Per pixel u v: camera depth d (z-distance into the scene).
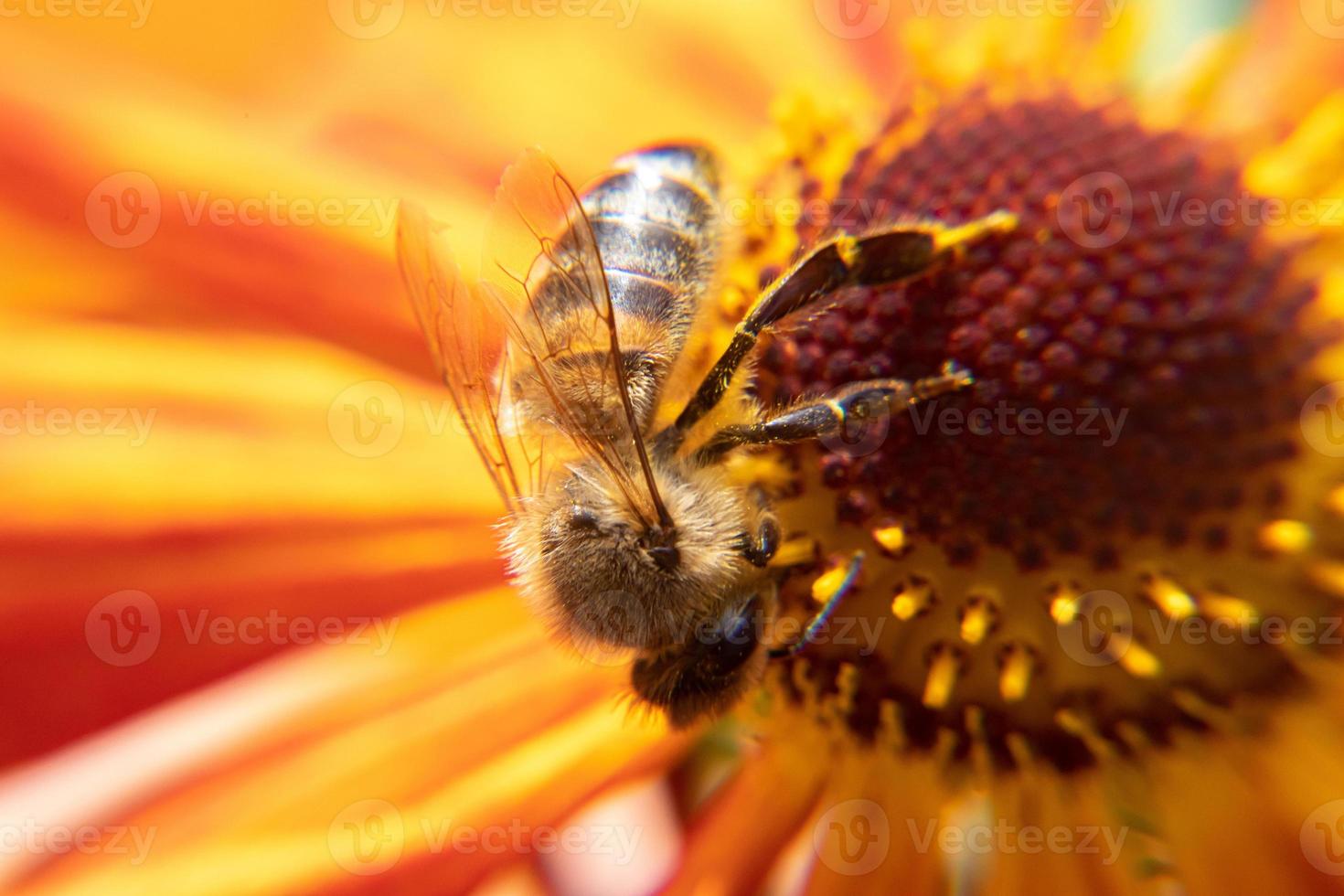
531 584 0.08
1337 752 0.08
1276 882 0.08
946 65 0.09
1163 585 0.08
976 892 0.09
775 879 0.09
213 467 0.09
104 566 0.09
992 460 0.08
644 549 0.08
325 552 0.09
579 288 0.08
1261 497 0.08
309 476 0.09
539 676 0.09
